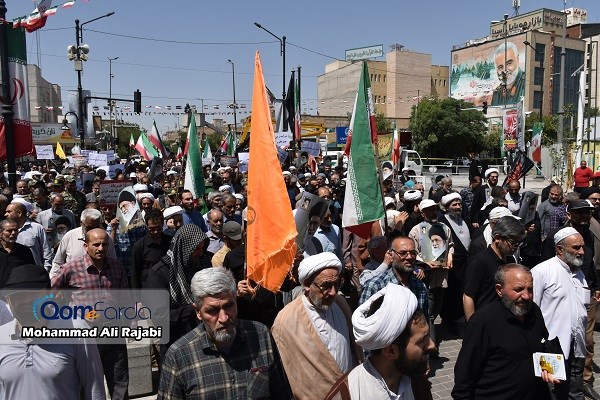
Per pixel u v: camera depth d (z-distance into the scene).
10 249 5.22
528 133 47.84
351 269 6.68
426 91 82.31
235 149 24.98
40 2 8.41
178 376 2.61
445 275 6.54
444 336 7.07
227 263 4.63
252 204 3.85
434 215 6.54
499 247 4.58
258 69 3.89
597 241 6.68
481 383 3.24
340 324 3.50
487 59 85.62
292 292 4.75
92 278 4.37
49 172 15.02
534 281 4.25
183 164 13.14
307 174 14.42
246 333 2.77
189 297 4.28
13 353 2.88
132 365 5.08
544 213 8.47
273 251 3.75
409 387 2.32
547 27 91.25
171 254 4.35
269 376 2.72
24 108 9.18
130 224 6.74
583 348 4.34
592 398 5.12
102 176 14.70
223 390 2.59
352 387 2.33
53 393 2.92
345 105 73.06
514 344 3.14
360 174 5.17
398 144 14.66
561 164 25.20
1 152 9.06
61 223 7.60
